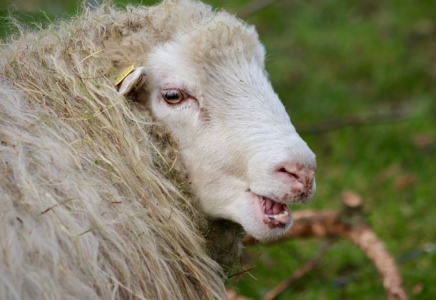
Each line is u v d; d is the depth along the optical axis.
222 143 4.61
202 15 4.96
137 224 4.16
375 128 9.64
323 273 7.09
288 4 13.15
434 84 10.88
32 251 3.69
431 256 7.08
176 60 4.67
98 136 4.34
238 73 4.74
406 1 13.31
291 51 11.72
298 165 4.42
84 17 4.84
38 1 9.69
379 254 6.42
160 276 4.20
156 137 4.64
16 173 3.86
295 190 4.43
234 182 4.63
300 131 9.14
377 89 10.77
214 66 4.70
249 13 9.98
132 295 4.06
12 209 3.73
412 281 6.78
